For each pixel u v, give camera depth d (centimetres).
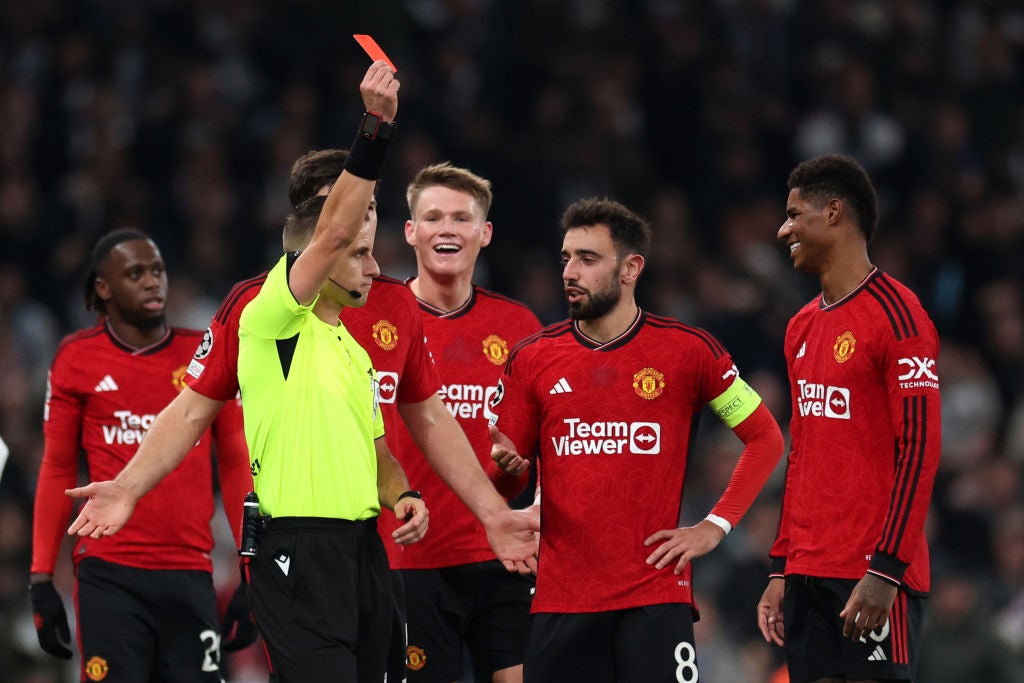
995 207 5550
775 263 5025
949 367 4847
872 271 2080
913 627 2056
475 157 5159
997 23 6162
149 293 2423
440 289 2417
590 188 5216
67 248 4709
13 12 5231
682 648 2003
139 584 2361
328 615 1788
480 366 2409
